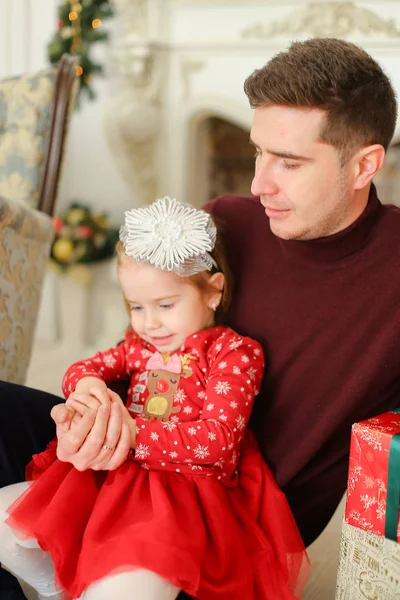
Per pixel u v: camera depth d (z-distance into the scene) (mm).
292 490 1140
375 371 1062
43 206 1743
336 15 2672
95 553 886
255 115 1006
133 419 1019
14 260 1572
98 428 959
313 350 1107
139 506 963
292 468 1107
